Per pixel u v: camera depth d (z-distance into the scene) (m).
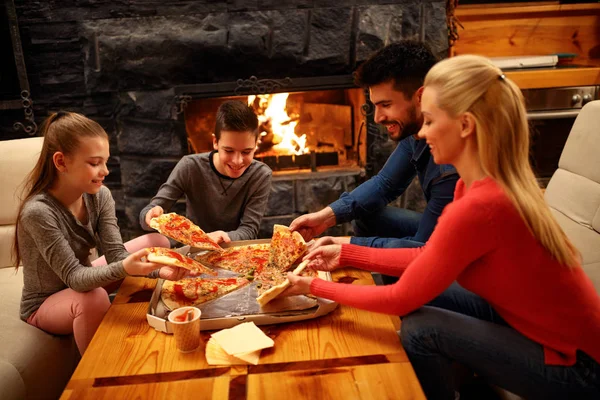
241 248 1.68
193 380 1.11
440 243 1.12
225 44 2.76
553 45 3.47
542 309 1.12
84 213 1.65
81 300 1.52
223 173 2.06
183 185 2.09
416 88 1.54
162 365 1.16
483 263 1.14
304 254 1.58
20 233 1.55
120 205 2.98
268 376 1.12
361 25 2.81
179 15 2.73
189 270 1.45
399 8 2.83
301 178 2.98
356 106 3.13
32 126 2.85
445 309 1.44
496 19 3.37
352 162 3.20
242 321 1.28
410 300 1.17
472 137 1.12
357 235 2.25
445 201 1.60
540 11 3.35
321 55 2.82
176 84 2.81
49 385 1.56
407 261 1.40
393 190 2.01
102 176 1.55
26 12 2.71
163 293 1.42
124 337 1.27
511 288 1.13
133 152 2.90
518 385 1.20
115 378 1.12
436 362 1.28
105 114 2.85
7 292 1.81
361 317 1.33
